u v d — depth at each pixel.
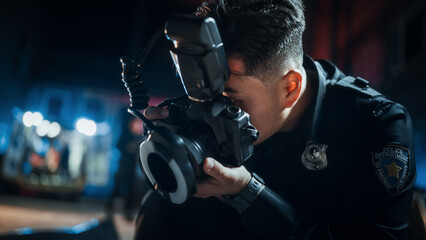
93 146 10.44
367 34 10.92
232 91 0.99
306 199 1.13
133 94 1.05
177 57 0.90
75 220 4.48
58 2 13.58
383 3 10.29
